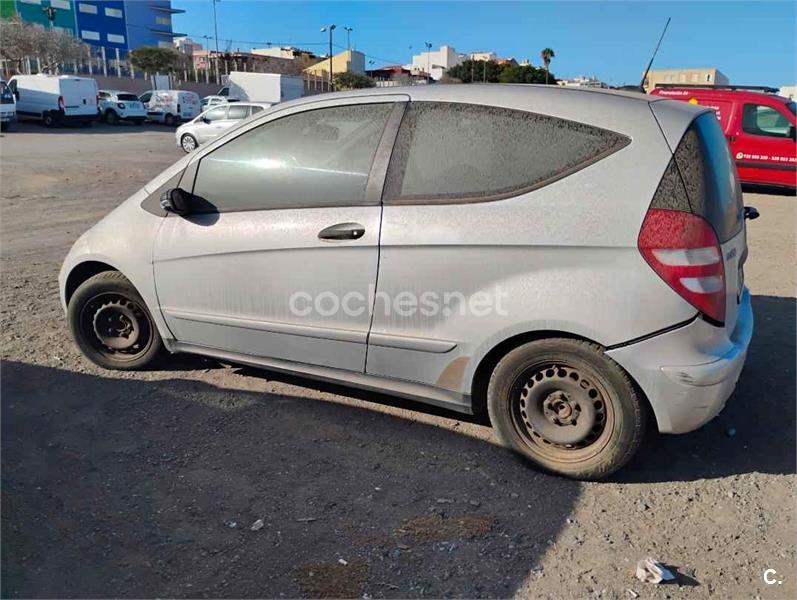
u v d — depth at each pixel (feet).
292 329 11.77
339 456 10.98
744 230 11.37
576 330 9.65
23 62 153.17
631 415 9.74
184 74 193.47
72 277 14.23
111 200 39.17
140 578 8.18
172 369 14.30
